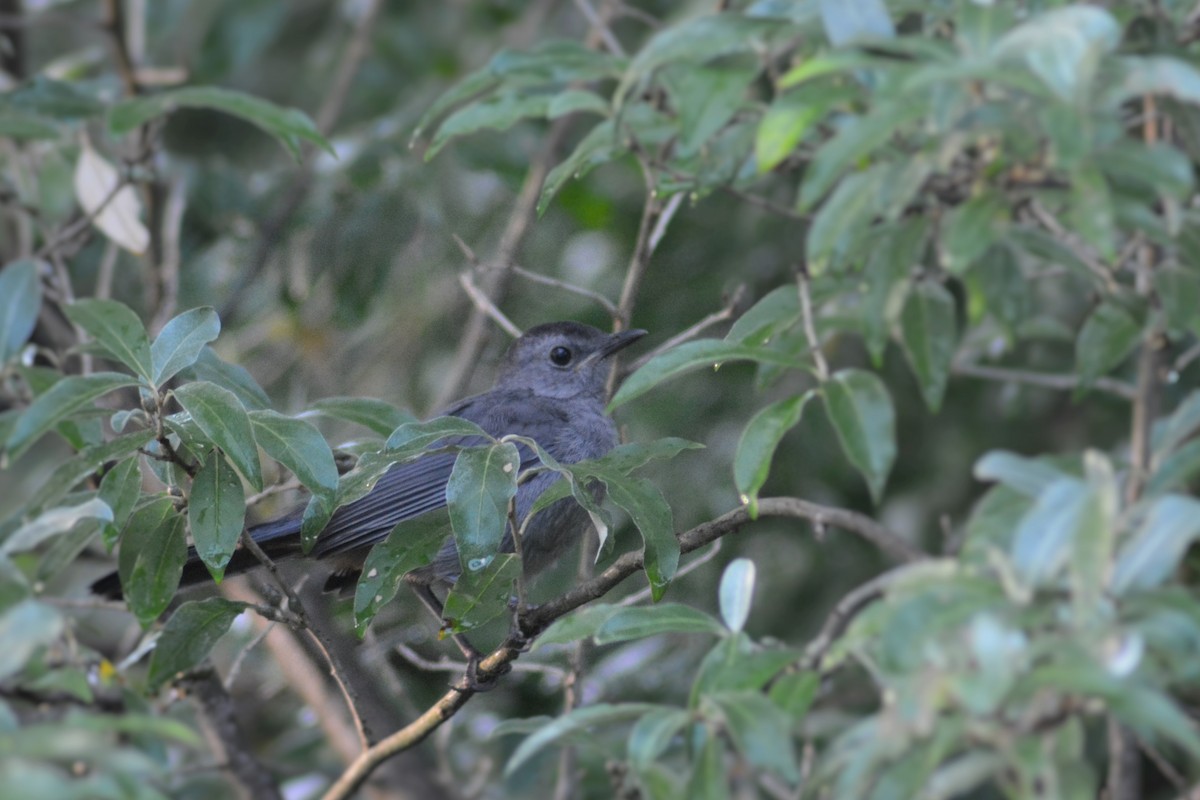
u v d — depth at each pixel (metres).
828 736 8.12
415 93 14.67
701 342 6.94
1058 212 7.23
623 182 13.59
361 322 13.27
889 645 4.68
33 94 10.32
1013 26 6.02
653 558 7.54
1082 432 12.47
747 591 6.71
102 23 13.73
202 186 13.57
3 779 4.30
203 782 11.57
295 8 16.06
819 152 6.02
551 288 13.45
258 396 8.04
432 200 13.19
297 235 13.30
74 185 11.88
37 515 7.03
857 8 6.24
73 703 8.41
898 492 12.67
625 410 12.66
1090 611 4.46
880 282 7.29
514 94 8.42
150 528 7.44
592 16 11.55
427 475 10.77
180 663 7.72
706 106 6.69
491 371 13.95
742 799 8.15
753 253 13.12
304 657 11.52
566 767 10.20
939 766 5.04
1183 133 7.28
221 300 13.34
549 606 8.38
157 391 7.00
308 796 11.52
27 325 7.97
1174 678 4.80
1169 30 7.35
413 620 11.96
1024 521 4.70
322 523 7.50
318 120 14.12
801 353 8.41
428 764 12.34
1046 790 4.68
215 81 14.58
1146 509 4.92
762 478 6.75
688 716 5.76
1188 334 11.08
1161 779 11.28
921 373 7.88
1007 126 5.80
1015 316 7.55
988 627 4.45
